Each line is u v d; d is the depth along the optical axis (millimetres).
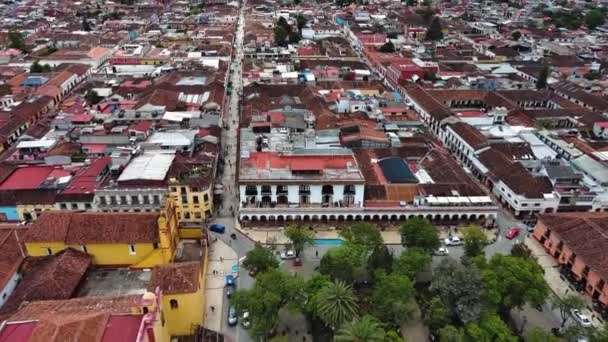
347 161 141875
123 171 136750
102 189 128875
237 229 134000
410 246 118438
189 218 136625
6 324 74250
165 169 138625
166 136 160875
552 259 124000
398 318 94062
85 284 98562
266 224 135750
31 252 104375
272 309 92438
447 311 95500
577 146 172125
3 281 98812
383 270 104438
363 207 134750
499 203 151750
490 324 90000
